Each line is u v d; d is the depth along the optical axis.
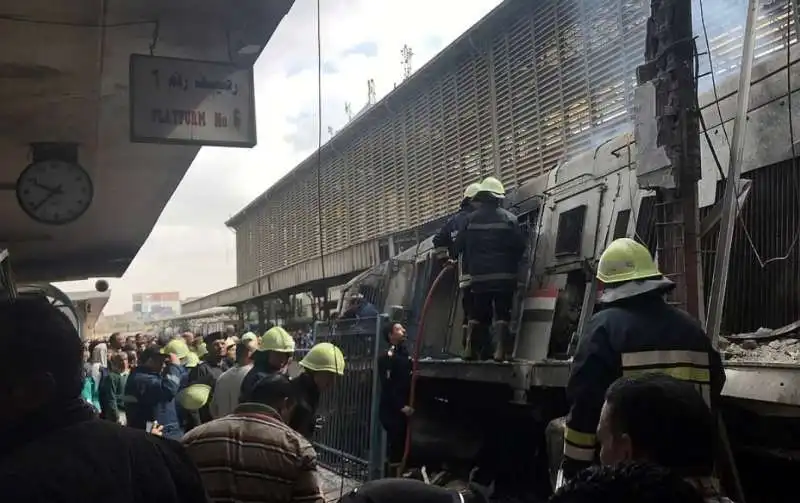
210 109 5.66
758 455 3.87
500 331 6.46
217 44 5.73
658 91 4.05
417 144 16.19
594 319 3.15
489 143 13.17
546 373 5.50
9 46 5.47
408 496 2.04
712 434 1.76
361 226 19.39
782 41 6.14
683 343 2.98
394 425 7.14
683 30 4.01
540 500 6.33
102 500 1.61
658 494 1.45
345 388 8.27
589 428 3.01
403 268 9.59
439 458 7.48
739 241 4.78
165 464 1.81
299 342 13.30
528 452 6.88
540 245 6.88
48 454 1.64
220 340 8.27
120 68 6.08
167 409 7.75
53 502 1.57
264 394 3.23
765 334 4.35
